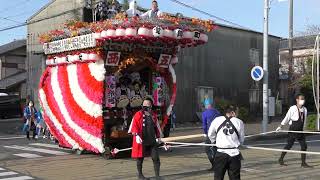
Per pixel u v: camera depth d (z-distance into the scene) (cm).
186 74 3067
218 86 3316
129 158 1448
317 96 2597
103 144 1435
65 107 1567
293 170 1193
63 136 1598
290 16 3200
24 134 2447
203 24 1445
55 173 1176
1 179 1098
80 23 1503
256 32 3656
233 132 763
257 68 2139
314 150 1656
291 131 1253
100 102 1419
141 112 1070
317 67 2616
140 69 1591
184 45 1535
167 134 1597
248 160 1370
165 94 1596
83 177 1113
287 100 3950
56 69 1623
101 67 1414
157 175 1056
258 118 3538
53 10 3347
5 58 5222
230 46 3441
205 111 1148
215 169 777
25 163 1359
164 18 1356
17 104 4241
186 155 1499
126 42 1434
